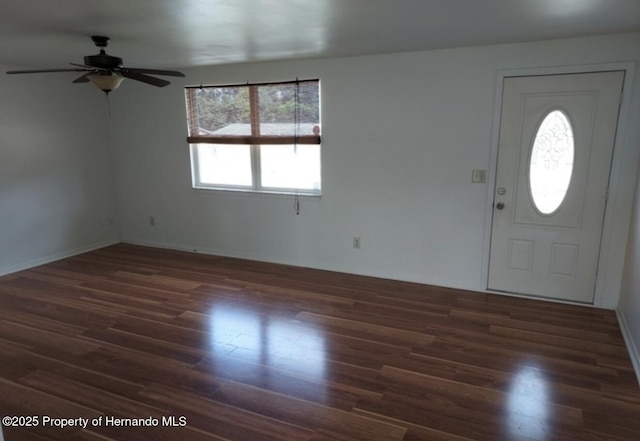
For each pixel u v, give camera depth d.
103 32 3.01
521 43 3.62
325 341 3.23
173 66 4.88
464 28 3.02
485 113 3.86
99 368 2.88
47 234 5.19
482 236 4.08
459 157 4.03
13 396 2.58
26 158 4.89
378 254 4.57
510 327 3.43
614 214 3.59
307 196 4.79
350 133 4.43
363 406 2.46
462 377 2.74
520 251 3.97
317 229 4.83
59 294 4.19
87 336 3.33
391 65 4.12
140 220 5.93
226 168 5.26
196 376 2.78
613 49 3.36
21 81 4.77
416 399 2.52
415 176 4.23
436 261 4.32
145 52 3.88
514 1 2.33
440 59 3.92
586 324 3.46
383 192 4.41
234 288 4.32
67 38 3.21
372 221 4.52
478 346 3.13
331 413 2.41
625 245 3.58
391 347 3.13
